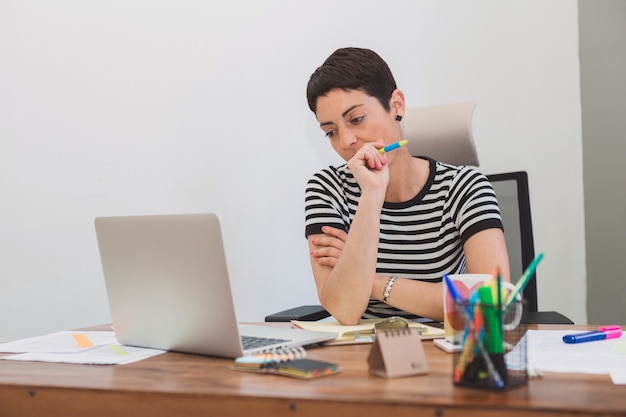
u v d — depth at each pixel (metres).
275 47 2.80
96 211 2.38
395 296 1.62
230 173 2.68
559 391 0.93
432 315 1.60
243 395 0.96
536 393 0.92
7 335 2.19
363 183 1.64
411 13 3.05
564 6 3.09
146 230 1.29
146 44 2.47
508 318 0.98
